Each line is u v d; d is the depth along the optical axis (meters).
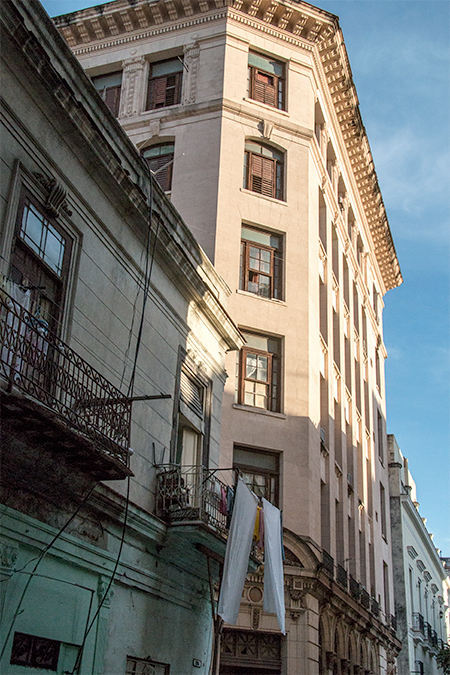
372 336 45.53
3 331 10.09
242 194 27.92
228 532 15.66
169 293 16.91
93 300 13.54
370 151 39.22
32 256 11.91
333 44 31.86
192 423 17.70
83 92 13.40
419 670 47.75
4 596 10.20
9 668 10.21
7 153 11.30
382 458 44.62
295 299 27.53
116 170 14.20
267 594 15.50
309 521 24.56
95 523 12.74
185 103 29.42
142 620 14.12
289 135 29.97
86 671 11.95
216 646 15.32
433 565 62.00
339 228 36.28
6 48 11.33
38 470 10.95
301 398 26.19
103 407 11.90
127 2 30.73
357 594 29.64
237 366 25.88
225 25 30.17
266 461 25.09
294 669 22.20
